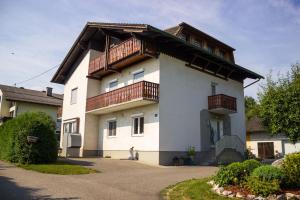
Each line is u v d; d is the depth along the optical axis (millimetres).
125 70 21688
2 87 39125
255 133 32219
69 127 26109
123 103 18719
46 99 40594
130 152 19500
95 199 7816
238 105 24844
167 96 18562
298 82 13500
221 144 19797
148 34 17688
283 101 13055
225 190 8305
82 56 25719
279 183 7895
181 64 20047
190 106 20031
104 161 17422
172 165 17547
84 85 24438
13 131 15602
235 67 23078
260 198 7574
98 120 24094
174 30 22797
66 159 17828
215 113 22156
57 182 10117
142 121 19312
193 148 19031
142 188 9492
